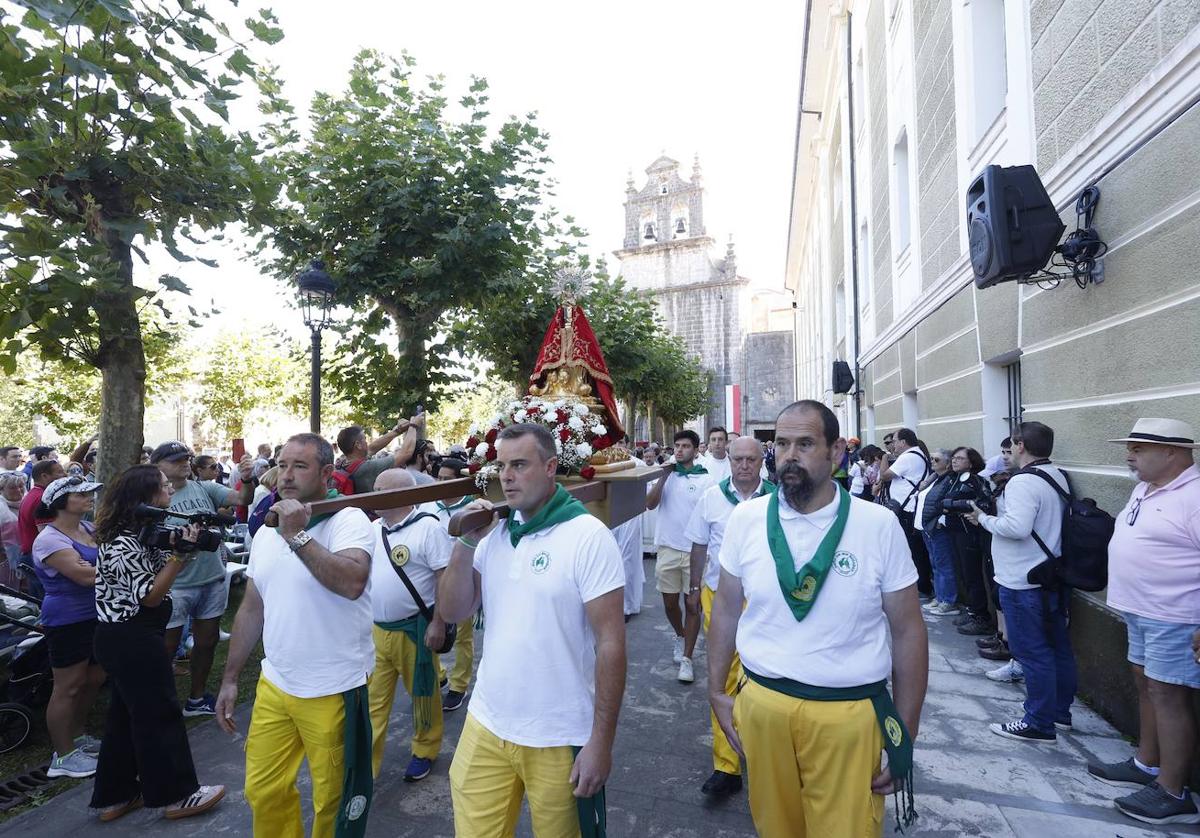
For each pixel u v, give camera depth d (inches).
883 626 88.5
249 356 793.6
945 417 318.0
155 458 195.0
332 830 106.7
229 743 169.3
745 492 165.8
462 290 279.4
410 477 150.7
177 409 729.6
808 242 1116.5
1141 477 131.5
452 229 260.2
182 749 134.2
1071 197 189.3
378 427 298.0
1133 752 154.7
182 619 182.2
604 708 85.3
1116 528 138.5
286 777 107.7
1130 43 158.7
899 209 414.0
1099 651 176.1
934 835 125.3
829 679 85.0
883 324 468.8
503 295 318.0
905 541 89.9
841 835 83.0
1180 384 143.1
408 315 290.7
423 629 147.4
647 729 173.5
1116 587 135.7
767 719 87.6
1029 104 215.0
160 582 129.1
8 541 241.6
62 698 149.7
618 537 274.5
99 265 155.4
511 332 372.2
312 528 109.8
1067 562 157.4
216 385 780.6
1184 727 126.2
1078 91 184.4
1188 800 127.1
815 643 86.4
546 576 89.2
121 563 128.4
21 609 186.7
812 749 85.3
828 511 91.1
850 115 554.6
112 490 131.2
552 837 86.2
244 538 339.3
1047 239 175.2
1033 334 217.9
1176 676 125.2
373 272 270.7
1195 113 137.0
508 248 282.0
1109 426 171.8
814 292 1017.5
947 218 306.2
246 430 852.0
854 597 86.7
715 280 1556.3
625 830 129.6
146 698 129.7
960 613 275.9
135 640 129.3
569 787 86.8
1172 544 125.1
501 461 92.5
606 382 166.9
